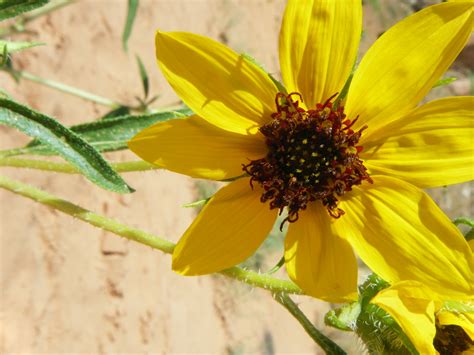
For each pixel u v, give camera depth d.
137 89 0.40
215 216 0.17
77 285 0.34
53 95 0.35
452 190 0.68
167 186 0.41
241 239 0.17
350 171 0.17
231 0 0.53
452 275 0.16
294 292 0.17
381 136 0.17
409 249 0.17
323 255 0.17
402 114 0.17
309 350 0.50
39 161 0.19
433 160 0.17
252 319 0.47
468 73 0.70
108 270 0.36
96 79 0.38
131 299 0.37
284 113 0.17
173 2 0.46
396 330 0.17
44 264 0.33
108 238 0.36
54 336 0.32
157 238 0.18
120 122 0.20
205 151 0.17
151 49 0.42
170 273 0.41
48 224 0.33
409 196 0.17
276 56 0.56
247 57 0.17
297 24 0.17
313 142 0.17
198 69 0.16
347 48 0.17
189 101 0.16
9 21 0.33
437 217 0.17
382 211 0.17
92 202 0.36
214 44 0.16
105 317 0.35
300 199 0.17
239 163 0.17
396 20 0.70
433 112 0.17
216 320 0.44
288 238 0.17
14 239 0.32
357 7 0.17
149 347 0.38
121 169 0.19
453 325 0.18
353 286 0.17
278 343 0.48
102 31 0.39
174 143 0.17
